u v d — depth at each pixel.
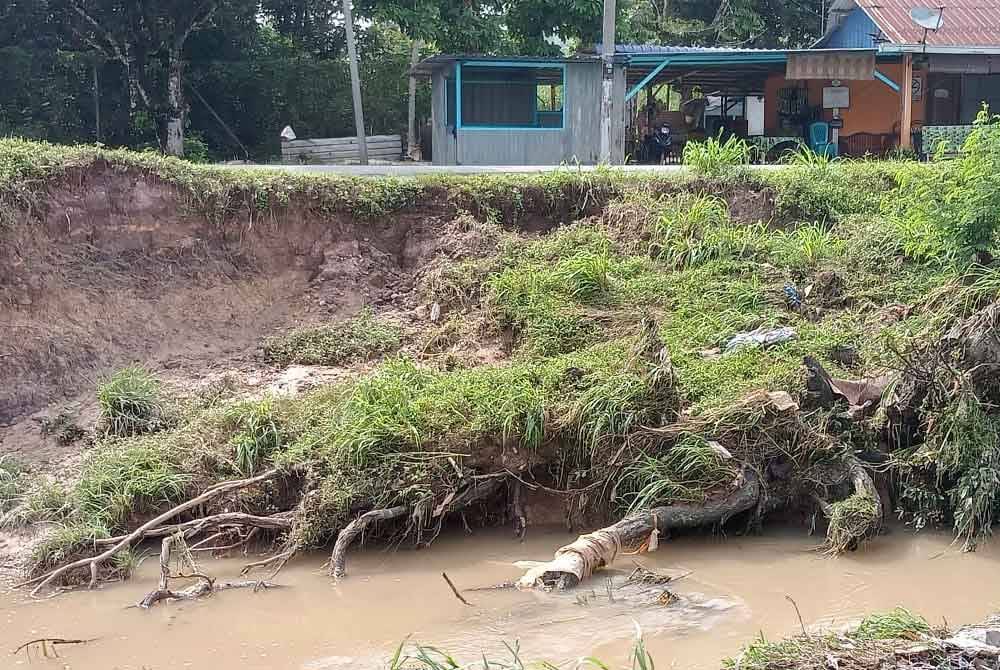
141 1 24.20
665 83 22.62
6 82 24.44
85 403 9.25
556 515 7.73
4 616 6.29
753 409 7.52
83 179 10.32
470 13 25.73
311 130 29.20
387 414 7.79
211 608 6.34
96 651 5.72
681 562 7.00
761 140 19.94
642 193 11.85
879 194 12.23
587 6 25.38
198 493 7.71
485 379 8.39
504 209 11.73
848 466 7.52
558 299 10.12
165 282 10.45
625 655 5.39
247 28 27.58
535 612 6.10
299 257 11.12
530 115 20.33
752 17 29.53
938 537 7.38
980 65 20.03
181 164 11.10
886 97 21.16
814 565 6.92
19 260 9.60
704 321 9.66
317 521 7.18
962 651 4.67
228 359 10.11
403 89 29.97
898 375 7.88
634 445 7.56
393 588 6.62
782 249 10.84
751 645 5.02
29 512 7.61
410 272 11.21
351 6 25.28
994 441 7.42
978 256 9.21
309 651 5.65
